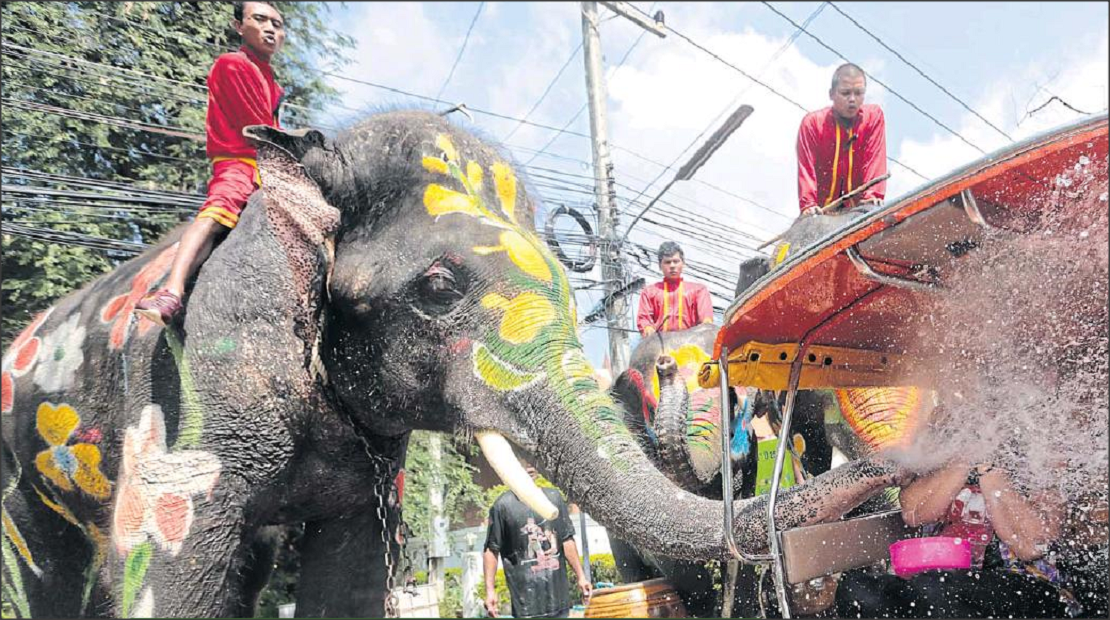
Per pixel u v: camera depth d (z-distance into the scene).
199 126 6.41
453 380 2.83
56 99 5.89
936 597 2.61
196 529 2.76
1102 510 2.41
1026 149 1.78
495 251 2.92
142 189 6.17
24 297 5.84
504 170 3.38
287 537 5.13
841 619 3.03
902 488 2.47
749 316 2.30
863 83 4.54
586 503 2.53
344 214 3.06
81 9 5.92
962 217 1.98
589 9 10.49
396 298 2.90
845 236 2.04
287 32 7.38
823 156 4.71
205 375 2.88
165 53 6.21
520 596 5.00
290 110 7.21
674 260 5.77
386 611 3.53
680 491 2.42
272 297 2.94
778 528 2.21
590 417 2.61
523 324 2.79
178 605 2.70
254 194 3.26
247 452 2.88
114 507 2.86
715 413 4.56
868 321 2.44
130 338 3.10
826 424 3.99
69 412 3.30
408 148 3.13
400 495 3.66
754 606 4.21
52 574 3.68
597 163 10.25
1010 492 2.46
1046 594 2.61
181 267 3.01
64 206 6.00
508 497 5.16
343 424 3.08
